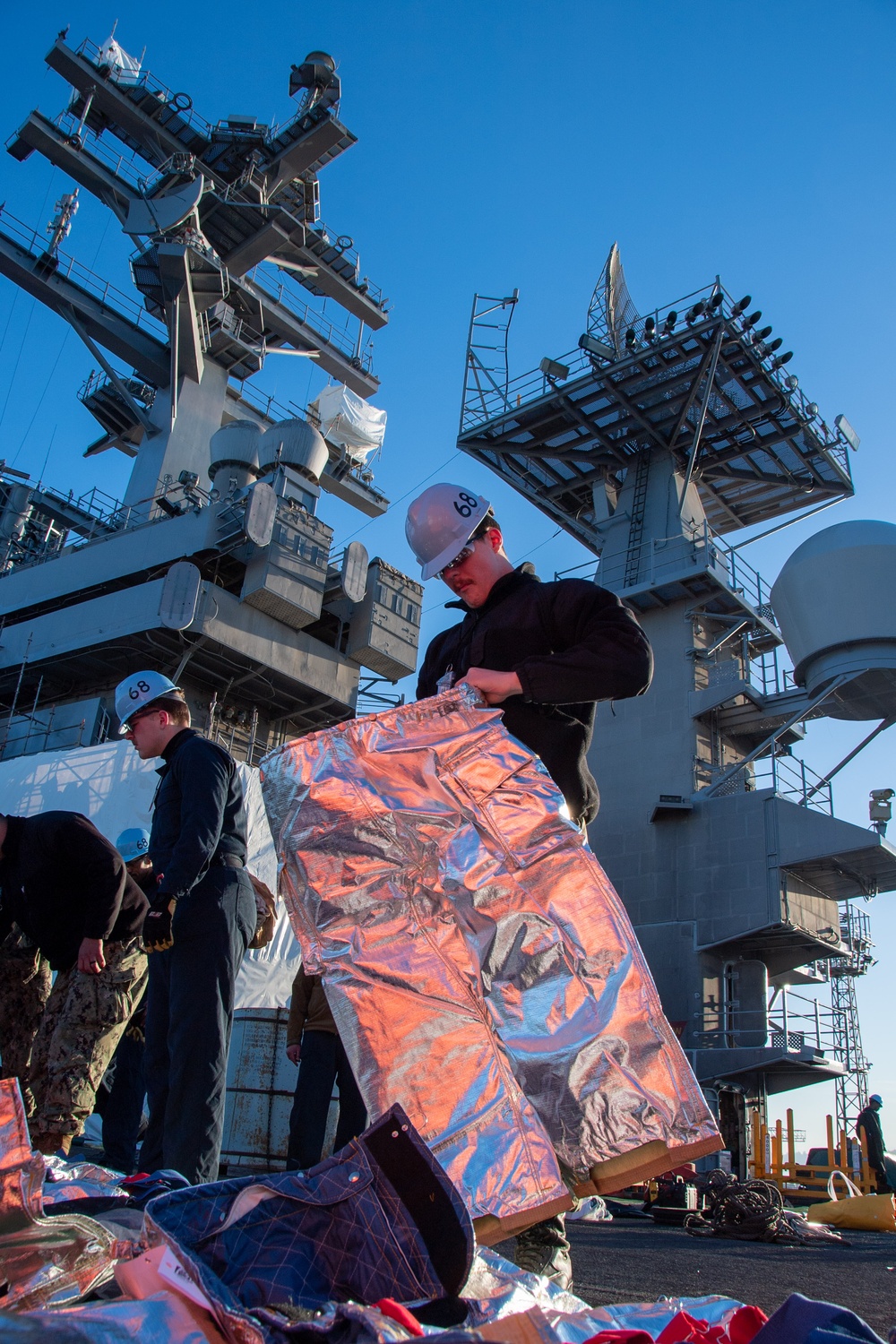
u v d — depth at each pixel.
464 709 2.45
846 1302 3.44
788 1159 13.77
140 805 16.59
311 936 2.32
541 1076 2.22
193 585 20.08
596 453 28.88
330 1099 5.41
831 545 22.41
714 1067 20.41
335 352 31.19
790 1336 1.48
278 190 27.83
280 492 22.27
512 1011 2.25
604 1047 2.24
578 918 2.32
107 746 16.98
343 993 2.27
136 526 24.25
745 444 28.11
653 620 26.23
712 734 24.92
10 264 24.66
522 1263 2.47
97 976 4.29
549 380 27.69
